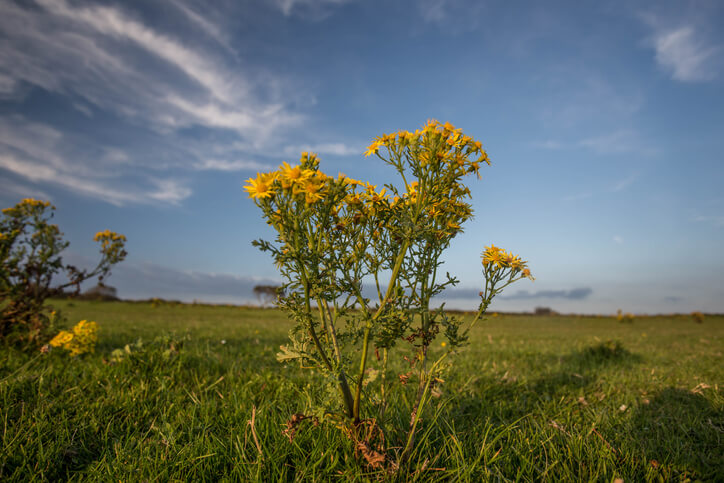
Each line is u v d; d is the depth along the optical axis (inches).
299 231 70.4
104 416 112.8
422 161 74.9
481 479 79.9
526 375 185.6
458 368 187.6
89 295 1392.7
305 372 160.6
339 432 90.2
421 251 81.9
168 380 145.9
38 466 83.3
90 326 203.0
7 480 78.4
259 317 768.3
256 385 148.2
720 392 156.4
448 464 85.3
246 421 97.9
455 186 81.6
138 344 170.4
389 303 77.4
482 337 385.7
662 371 201.0
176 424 106.4
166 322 486.0
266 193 65.9
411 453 84.2
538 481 83.6
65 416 109.0
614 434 109.7
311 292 74.1
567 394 156.6
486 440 98.7
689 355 278.2
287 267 72.6
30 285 234.1
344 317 84.9
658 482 83.4
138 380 146.8
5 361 172.4
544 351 272.8
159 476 78.3
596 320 1109.1
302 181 66.2
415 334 85.2
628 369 211.3
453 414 120.8
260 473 77.1
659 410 135.8
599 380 177.5
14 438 91.8
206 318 659.4
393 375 166.2
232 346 251.1
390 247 81.5
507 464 87.7
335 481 79.1
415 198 83.8
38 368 161.2
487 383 164.6
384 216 82.2
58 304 952.9
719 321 1101.7
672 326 813.2
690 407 139.3
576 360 232.5
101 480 78.4
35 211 237.0
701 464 86.6
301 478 77.3
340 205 80.7
